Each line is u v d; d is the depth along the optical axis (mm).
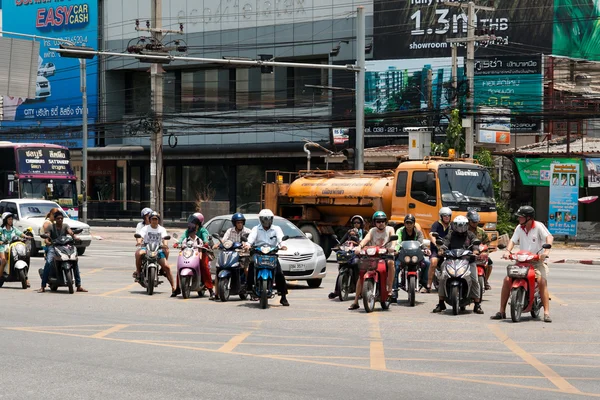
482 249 22672
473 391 11938
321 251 28297
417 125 61781
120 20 80625
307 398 11367
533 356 15180
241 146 73250
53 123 84625
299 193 40844
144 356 14656
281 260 27109
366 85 64438
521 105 57875
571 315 21188
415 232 23922
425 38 62000
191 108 78000
